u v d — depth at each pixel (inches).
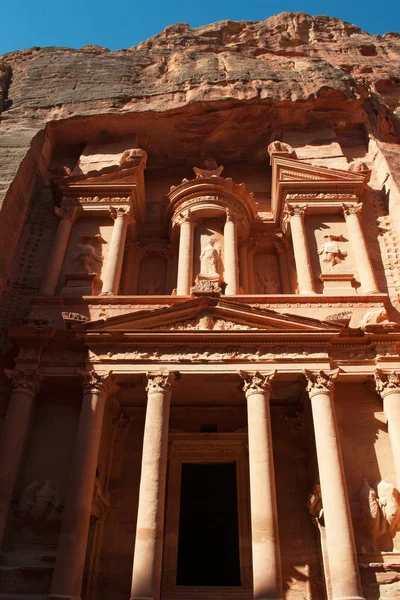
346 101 949.8
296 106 935.7
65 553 464.1
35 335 602.9
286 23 1300.4
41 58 1111.6
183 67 1039.0
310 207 802.2
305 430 635.5
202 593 549.6
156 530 470.0
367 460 545.6
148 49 1176.2
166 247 868.6
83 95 970.1
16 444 540.4
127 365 575.8
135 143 956.0
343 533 463.8
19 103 974.4
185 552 731.4
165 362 575.2
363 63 1155.9
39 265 772.6
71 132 949.8
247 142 978.7
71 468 514.3
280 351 582.9
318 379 559.2
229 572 706.2
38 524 520.7
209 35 1259.8
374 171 910.4
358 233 761.0
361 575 474.3
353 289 698.2
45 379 595.2
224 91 935.0
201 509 737.0
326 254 745.0
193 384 606.2
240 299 660.7
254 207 858.8
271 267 842.2
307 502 582.9
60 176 839.1
